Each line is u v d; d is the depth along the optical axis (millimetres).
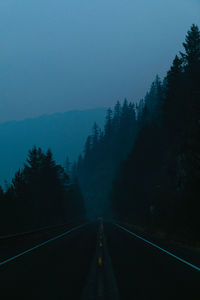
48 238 28141
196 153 26547
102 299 7488
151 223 37906
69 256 15492
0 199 43312
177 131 45125
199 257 15008
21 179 53750
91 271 11328
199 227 22344
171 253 16562
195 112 39938
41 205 62969
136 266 12359
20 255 15930
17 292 8273
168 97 51438
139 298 7637
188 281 9641
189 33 51594
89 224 60031
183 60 52125
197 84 46188
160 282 9484
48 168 67000
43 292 8266
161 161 62125
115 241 23719
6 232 41531
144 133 69188
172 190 39375
